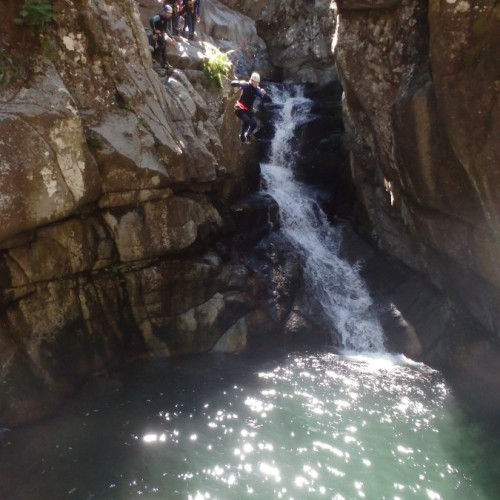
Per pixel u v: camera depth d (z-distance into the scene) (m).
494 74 4.97
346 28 7.27
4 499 4.45
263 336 7.82
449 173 6.02
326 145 11.20
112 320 6.77
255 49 16.14
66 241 6.01
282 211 9.73
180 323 7.37
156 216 6.90
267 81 15.47
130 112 6.51
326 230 10.10
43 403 5.66
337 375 7.04
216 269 7.79
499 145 5.03
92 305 6.52
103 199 6.30
